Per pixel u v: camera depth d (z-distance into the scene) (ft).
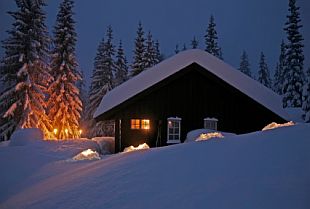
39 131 63.05
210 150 20.92
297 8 118.42
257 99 61.16
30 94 80.18
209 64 66.13
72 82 100.42
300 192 12.09
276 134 20.75
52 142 57.11
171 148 24.84
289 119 60.29
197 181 15.93
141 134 60.95
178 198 14.48
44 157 42.88
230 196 13.20
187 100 62.75
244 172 15.44
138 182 18.10
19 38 82.43
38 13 85.25
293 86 114.11
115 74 141.59
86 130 126.00
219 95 63.31
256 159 16.81
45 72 85.35
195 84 63.16
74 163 36.11
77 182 22.11
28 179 31.73
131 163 22.97
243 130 62.75
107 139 80.48
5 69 81.51
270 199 12.10
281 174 14.07
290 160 15.39
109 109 58.54
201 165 18.21
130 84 66.39
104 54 125.70
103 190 18.45
